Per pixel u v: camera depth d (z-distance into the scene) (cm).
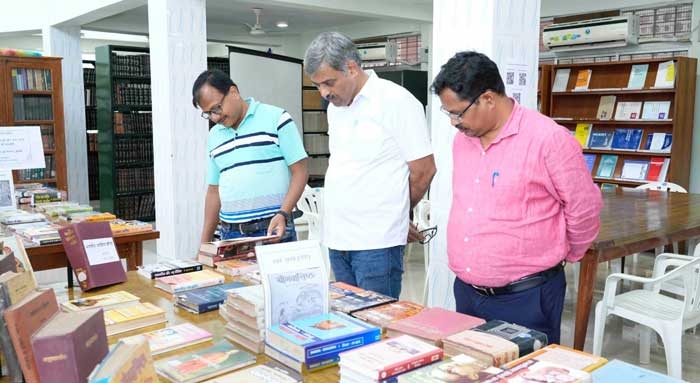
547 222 176
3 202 357
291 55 1173
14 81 610
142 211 834
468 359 124
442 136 311
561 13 738
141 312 167
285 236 254
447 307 317
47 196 415
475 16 296
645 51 668
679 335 283
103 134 819
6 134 396
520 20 301
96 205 952
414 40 939
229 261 222
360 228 224
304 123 923
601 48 694
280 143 262
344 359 123
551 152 168
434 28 317
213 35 1129
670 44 647
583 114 710
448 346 135
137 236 294
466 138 191
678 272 283
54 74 633
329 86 213
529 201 175
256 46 1199
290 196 262
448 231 198
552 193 173
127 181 816
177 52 532
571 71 714
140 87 816
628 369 123
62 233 207
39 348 104
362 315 164
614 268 517
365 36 1024
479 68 166
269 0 648
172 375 128
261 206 261
